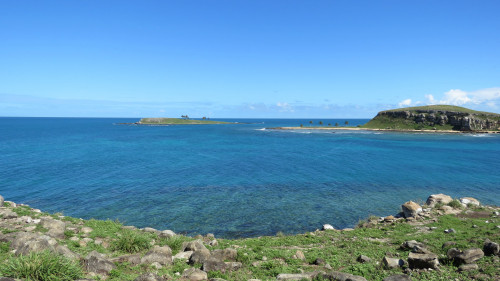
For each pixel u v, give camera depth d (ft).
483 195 110.01
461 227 59.21
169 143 329.93
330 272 34.37
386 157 216.33
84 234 51.21
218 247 50.80
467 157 216.95
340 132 560.20
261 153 241.14
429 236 52.95
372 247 49.19
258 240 58.65
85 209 92.22
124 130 618.03
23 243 35.27
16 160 191.11
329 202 101.50
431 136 454.81
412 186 125.08
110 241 49.03
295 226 78.84
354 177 144.25
